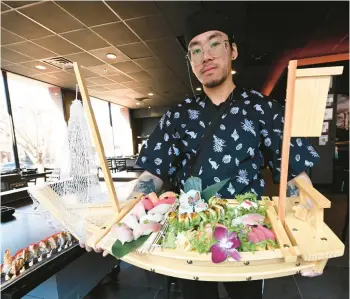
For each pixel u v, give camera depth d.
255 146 0.92
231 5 2.59
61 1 2.43
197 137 0.96
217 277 0.56
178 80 5.57
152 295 1.65
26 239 1.08
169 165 1.06
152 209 0.79
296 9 2.73
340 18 2.92
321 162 4.52
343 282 1.65
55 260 0.86
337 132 4.68
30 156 5.17
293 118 0.62
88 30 3.06
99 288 1.73
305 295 1.55
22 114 5.00
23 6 2.49
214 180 0.91
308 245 0.56
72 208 0.77
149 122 11.01
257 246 0.60
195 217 0.68
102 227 0.74
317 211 0.62
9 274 0.76
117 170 5.18
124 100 8.14
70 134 0.79
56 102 5.83
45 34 3.13
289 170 0.88
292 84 0.59
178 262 0.58
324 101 0.58
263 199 0.86
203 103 0.99
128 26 2.99
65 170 0.81
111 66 4.49
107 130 8.64
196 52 0.94
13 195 1.81
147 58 4.11
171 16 2.78
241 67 4.68
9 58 3.90
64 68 4.44
